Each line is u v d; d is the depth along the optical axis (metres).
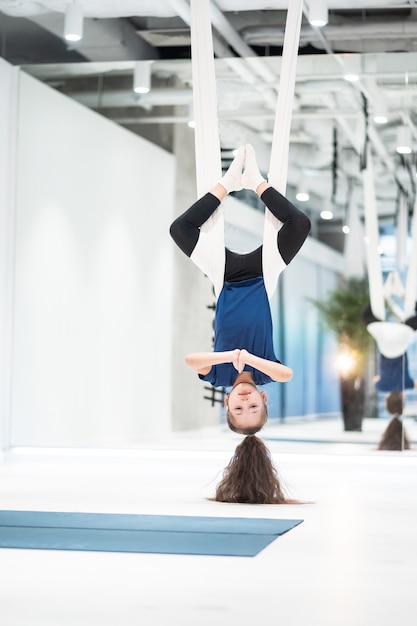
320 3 7.26
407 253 7.76
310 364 7.93
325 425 7.90
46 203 8.47
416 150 7.80
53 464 8.00
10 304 8.42
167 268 8.27
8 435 8.36
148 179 8.32
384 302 7.80
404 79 7.88
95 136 8.43
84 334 8.38
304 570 3.20
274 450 7.98
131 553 3.47
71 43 8.80
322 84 7.98
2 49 9.07
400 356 7.79
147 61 8.38
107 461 8.12
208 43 5.12
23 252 8.45
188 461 7.97
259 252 4.88
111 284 8.36
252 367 5.10
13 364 8.41
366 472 7.59
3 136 8.36
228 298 4.86
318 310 7.91
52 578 3.02
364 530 4.18
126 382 8.30
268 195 4.87
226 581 2.99
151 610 2.60
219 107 8.12
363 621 2.50
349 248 7.84
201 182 5.07
